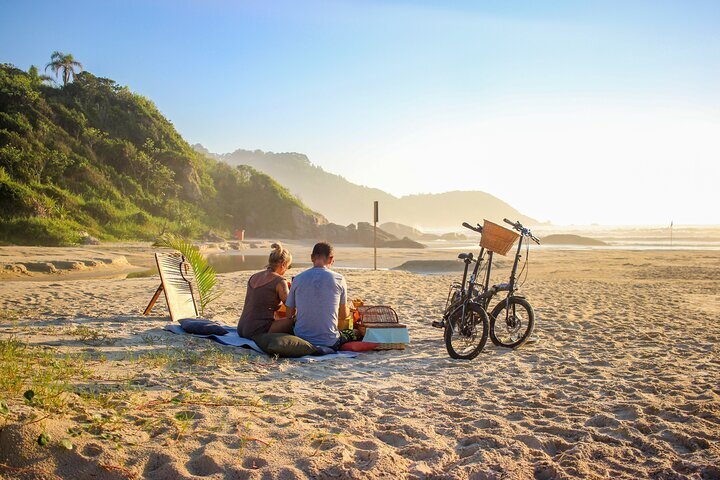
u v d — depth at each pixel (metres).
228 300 11.86
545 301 12.30
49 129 54.38
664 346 7.48
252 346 6.83
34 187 45.25
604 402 4.88
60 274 20.20
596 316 10.12
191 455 3.36
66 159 51.56
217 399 4.51
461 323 7.00
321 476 3.17
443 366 6.38
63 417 3.53
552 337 8.16
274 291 7.32
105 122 63.34
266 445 3.52
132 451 3.30
